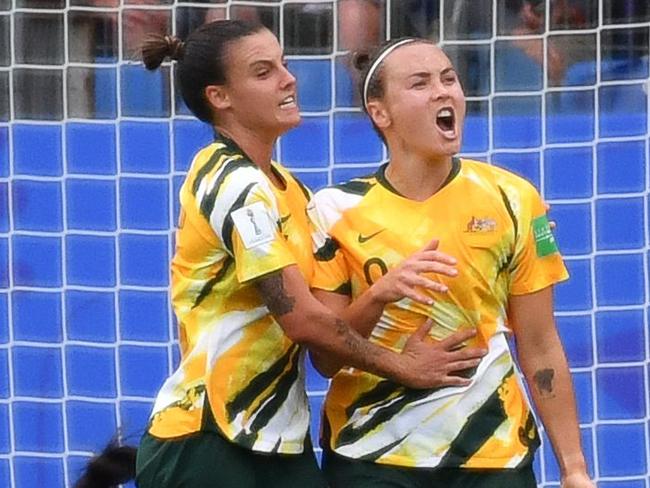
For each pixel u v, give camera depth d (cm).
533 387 1198
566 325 1795
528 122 1814
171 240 1842
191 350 1170
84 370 1833
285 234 1162
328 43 1823
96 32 1855
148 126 1848
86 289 1839
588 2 1798
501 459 1154
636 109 1800
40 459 1825
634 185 1797
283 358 1170
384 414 1166
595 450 1780
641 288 1792
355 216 1164
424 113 1146
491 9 1808
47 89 1859
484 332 1162
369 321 1132
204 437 1160
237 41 1174
